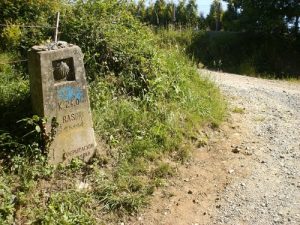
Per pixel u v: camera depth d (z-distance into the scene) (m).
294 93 9.85
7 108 5.24
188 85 7.30
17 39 7.00
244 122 7.32
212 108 7.14
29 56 4.70
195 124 6.45
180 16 20.84
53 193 4.52
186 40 16.97
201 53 16.52
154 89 6.54
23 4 7.54
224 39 17.22
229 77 11.60
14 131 4.94
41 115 4.70
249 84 10.49
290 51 17.03
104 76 6.53
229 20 18.70
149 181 5.14
